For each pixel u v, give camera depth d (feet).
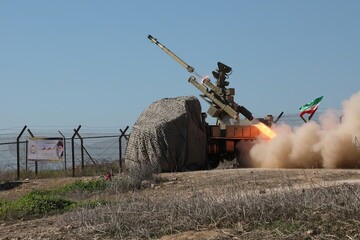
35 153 87.97
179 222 35.58
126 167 85.25
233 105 89.25
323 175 62.23
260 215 33.60
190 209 37.06
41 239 37.65
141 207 40.86
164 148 82.64
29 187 73.92
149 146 82.89
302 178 60.13
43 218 48.37
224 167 85.92
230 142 88.22
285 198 35.55
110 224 37.70
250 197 36.37
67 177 83.51
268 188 52.26
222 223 34.35
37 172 88.58
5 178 85.30
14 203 54.44
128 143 85.61
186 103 86.38
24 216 50.01
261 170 70.79
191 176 69.21
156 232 34.96
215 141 89.04
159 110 87.51
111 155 105.50
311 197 35.76
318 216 32.14
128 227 36.68
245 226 32.76
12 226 44.91
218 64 90.89
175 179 68.28
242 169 74.43
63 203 53.11
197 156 85.51
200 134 86.43
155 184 65.10
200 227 34.42
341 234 29.22
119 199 50.83
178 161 83.20
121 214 38.91
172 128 83.56
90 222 40.16
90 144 106.11
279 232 30.60
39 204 52.16
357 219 30.76
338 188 38.75
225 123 90.79
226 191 46.16
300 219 32.14
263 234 30.86
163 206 39.88
